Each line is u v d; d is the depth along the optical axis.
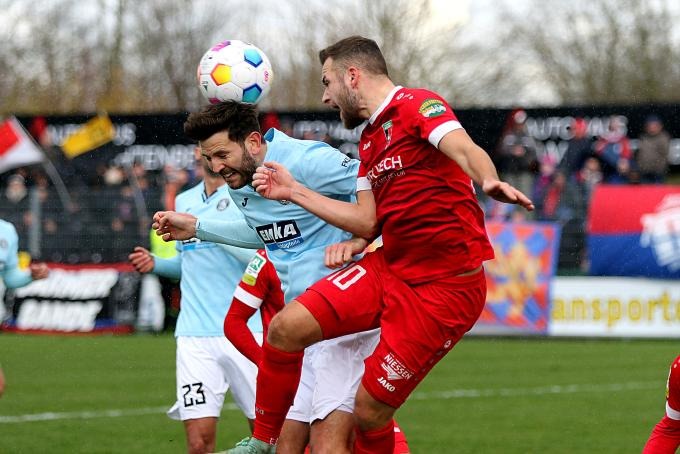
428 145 8.66
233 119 9.62
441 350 9.02
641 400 19.66
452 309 8.92
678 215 28.73
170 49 56.19
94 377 22.92
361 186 9.19
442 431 16.41
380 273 9.20
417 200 8.77
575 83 57.03
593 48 56.62
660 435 10.36
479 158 8.09
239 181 9.81
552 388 21.14
